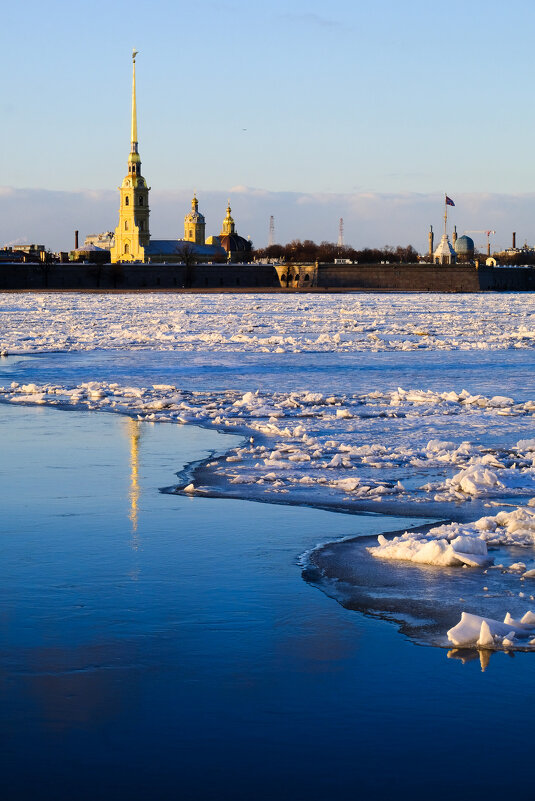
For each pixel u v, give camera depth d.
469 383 53.44
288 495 25.75
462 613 16.53
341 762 12.48
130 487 26.70
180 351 75.88
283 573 19.34
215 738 13.02
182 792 11.87
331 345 81.56
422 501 25.06
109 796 11.77
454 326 111.06
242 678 14.68
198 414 40.31
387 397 46.47
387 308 164.25
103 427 37.34
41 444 33.53
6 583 18.67
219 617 17.02
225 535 21.95
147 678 14.65
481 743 12.88
